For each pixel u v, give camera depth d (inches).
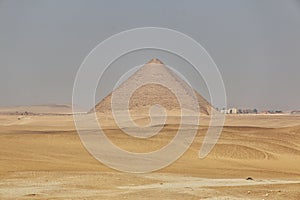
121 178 2332.7
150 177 2445.9
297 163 3604.8
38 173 2481.5
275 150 4205.2
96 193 1861.5
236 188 2000.5
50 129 5915.4
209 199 1727.4
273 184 2160.4
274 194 1863.9
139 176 2461.9
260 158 3759.8
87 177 2336.4
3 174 2436.0
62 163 3011.8
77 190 1943.9
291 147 4419.3
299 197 1811.0
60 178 2300.7
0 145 3784.5
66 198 1734.7
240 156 3786.9
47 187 2026.3
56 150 3627.0
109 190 1947.6
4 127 6619.1
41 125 7298.2
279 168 3277.6
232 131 5216.5
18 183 2139.5
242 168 3193.9
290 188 2025.1
